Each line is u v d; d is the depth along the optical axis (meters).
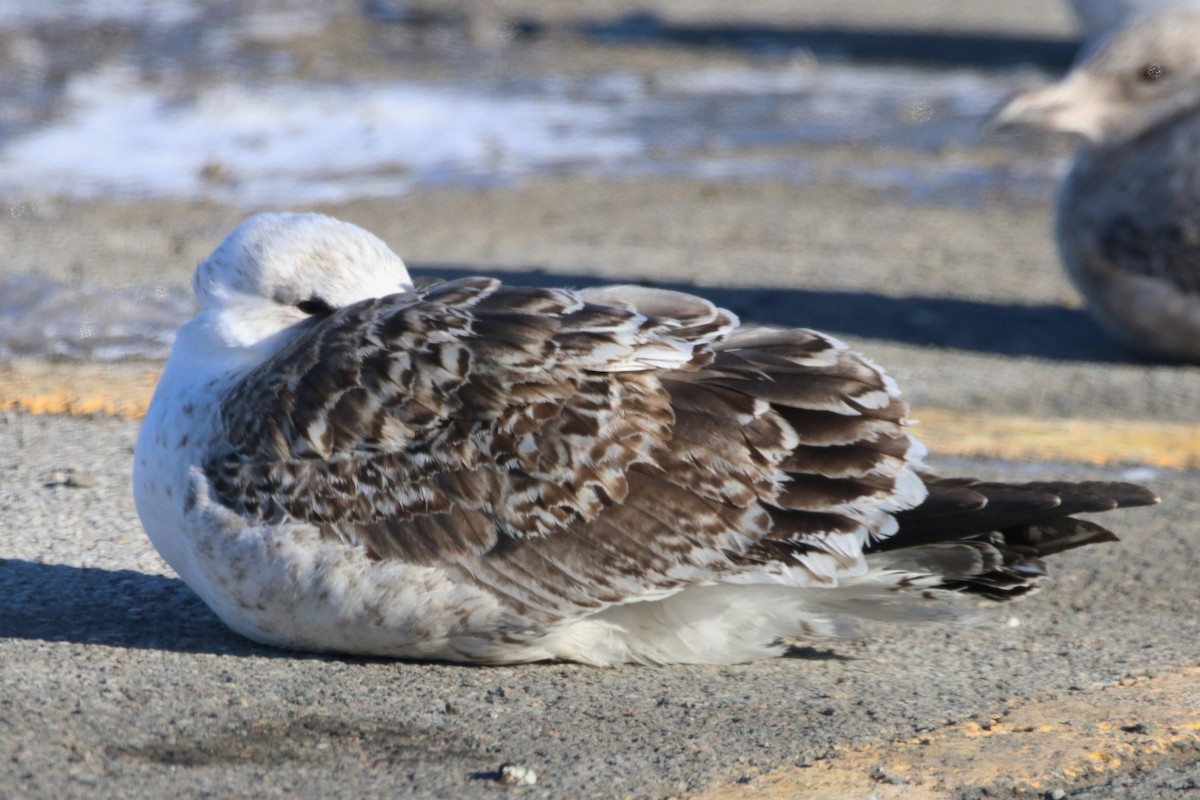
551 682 9.12
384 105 34.62
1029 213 27.59
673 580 8.75
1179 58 18.84
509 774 7.87
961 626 10.53
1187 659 10.06
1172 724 8.91
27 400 14.88
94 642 9.44
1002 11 53.41
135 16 43.12
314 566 8.82
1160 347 18.81
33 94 33.66
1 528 11.45
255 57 39.41
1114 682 9.60
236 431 9.02
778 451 8.77
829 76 40.62
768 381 8.88
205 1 45.91
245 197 26.55
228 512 8.91
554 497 8.73
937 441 15.12
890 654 9.98
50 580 10.48
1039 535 9.13
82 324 17.48
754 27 48.62
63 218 24.23
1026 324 20.44
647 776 8.01
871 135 33.84
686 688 9.14
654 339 8.93
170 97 34.22
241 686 8.86
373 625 8.93
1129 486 9.12
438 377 8.86
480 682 9.08
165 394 9.43
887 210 27.36
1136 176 18.67
